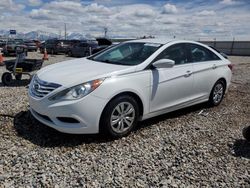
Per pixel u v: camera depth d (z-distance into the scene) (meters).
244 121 5.69
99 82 4.13
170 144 4.35
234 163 3.86
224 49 48.44
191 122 5.43
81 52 25.02
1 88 8.04
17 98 6.63
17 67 8.45
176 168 3.63
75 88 4.02
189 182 3.33
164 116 5.70
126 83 4.36
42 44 30.08
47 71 4.66
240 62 23.52
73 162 3.62
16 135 4.34
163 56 5.08
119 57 5.15
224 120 5.68
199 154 4.07
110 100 4.21
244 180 3.44
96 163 3.64
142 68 4.67
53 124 4.11
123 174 3.42
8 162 3.52
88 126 4.09
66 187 3.09
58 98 4.02
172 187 3.21
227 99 7.51
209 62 6.12
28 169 3.39
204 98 6.07
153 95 4.79
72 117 4.00
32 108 4.38
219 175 3.52
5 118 5.03
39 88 4.27
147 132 4.78
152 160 3.80
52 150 3.92
